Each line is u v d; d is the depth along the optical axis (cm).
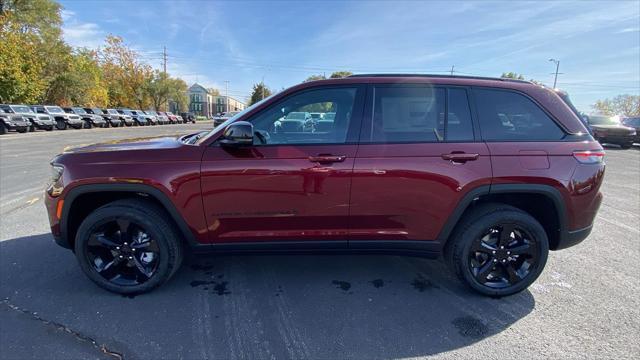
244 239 282
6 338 234
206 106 10375
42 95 3170
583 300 289
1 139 1698
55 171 281
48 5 3456
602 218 508
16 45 2805
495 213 280
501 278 293
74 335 238
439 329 251
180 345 230
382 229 282
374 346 232
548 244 292
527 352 227
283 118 282
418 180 270
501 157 271
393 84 281
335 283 315
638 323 257
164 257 284
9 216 480
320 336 241
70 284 304
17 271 325
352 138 273
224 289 302
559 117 284
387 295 296
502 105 284
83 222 278
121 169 269
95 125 3067
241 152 268
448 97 281
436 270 343
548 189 273
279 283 314
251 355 222
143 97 5638
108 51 5147
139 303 278
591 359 221
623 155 1333
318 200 271
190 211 272
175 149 273
